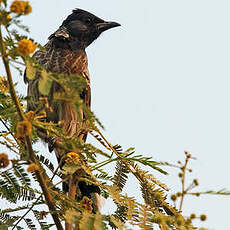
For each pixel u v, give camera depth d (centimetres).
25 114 522
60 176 630
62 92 461
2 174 577
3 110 568
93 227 496
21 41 454
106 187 618
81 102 457
